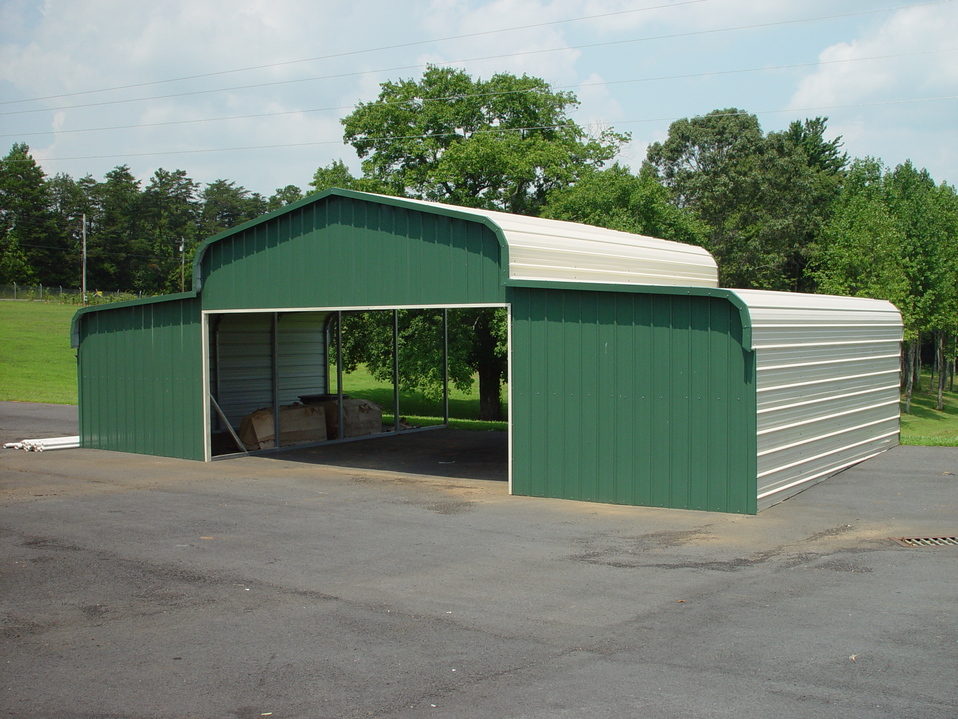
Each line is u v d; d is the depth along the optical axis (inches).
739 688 210.2
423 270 520.1
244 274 612.4
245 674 223.8
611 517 422.9
